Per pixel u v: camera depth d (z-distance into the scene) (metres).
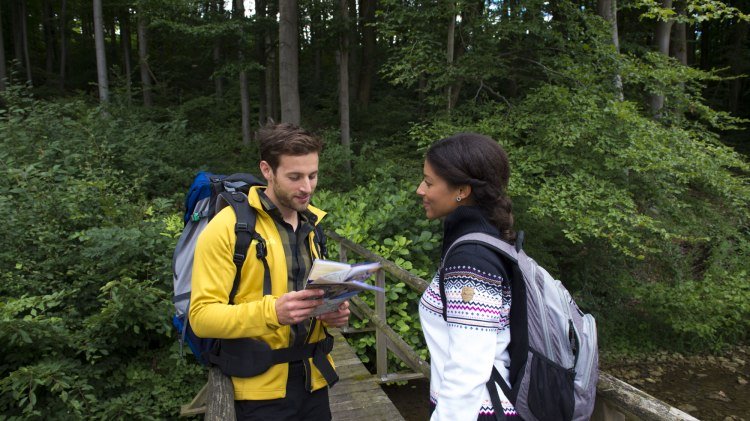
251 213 1.54
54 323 3.95
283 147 1.48
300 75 19.20
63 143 7.36
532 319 1.17
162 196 8.24
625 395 1.24
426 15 7.18
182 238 1.69
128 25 18.81
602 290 7.73
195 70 19.08
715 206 6.83
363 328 4.81
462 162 1.23
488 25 7.17
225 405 1.37
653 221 5.46
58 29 22.73
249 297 1.51
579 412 1.14
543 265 6.98
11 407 3.78
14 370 3.90
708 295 6.90
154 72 17.56
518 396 1.14
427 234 5.39
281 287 1.54
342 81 10.74
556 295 1.20
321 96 17.58
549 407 1.12
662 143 5.80
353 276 1.37
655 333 7.64
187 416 4.11
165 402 4.14
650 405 1.17
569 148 6.02
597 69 6.80
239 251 1.47
